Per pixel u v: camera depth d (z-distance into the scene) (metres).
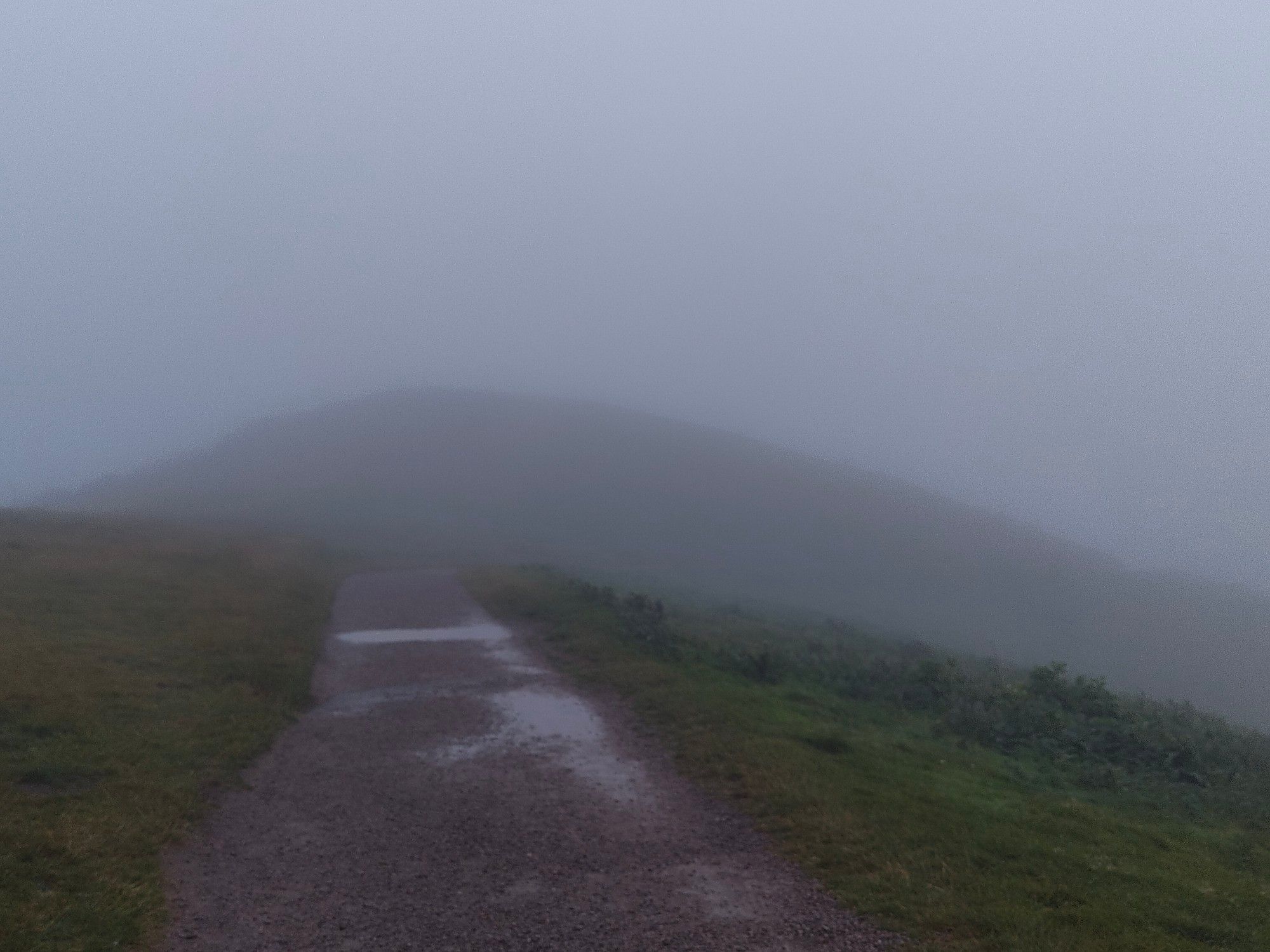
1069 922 6.07
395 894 6.49
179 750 9.45
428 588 26.42
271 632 16.47
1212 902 6.65
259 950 5.59
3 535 24.05
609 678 14.07
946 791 9.17
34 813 7.23
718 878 6.87
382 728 11.45
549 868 7.01
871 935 5.89
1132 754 11.98
